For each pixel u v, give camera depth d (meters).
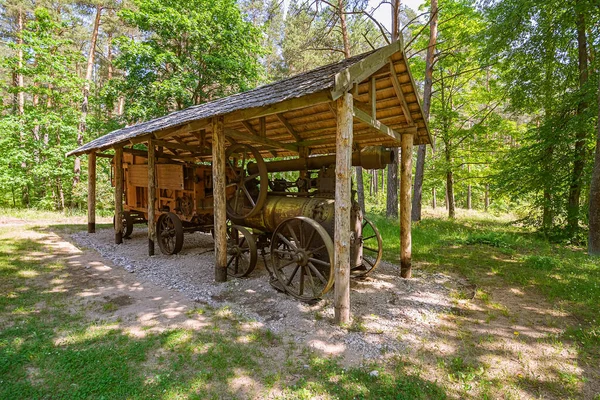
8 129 13.27
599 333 3.47
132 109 12.80
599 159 7.42
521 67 10.30
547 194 10.41
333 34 14.62
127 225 8.69
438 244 8.23
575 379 2.68
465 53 13.14
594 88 8.49
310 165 5.53
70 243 7.98
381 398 2.38
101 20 17.45
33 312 3.83
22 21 16.72
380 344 3.22
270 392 2.44
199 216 7.12
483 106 18.69
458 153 14.92
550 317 3.95
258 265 6.21
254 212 5.52
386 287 4.98
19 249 7.07
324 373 2.70
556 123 9.61
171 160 7.90
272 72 22.19
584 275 5.52
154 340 3.20
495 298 4.59
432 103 14.80
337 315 3.67
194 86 13.69
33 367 2.68
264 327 3.57
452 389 2.52
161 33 13.59
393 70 4.36
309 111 5.66
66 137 15.62
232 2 14.68
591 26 9.20
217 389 2.46
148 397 2.33
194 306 4.14
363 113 3.98
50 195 15.42
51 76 14.05
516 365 2.90
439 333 3.51
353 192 4.96
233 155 7.04
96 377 2.55
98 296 4.45
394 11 11.25
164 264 6.23
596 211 7.45
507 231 11.27
